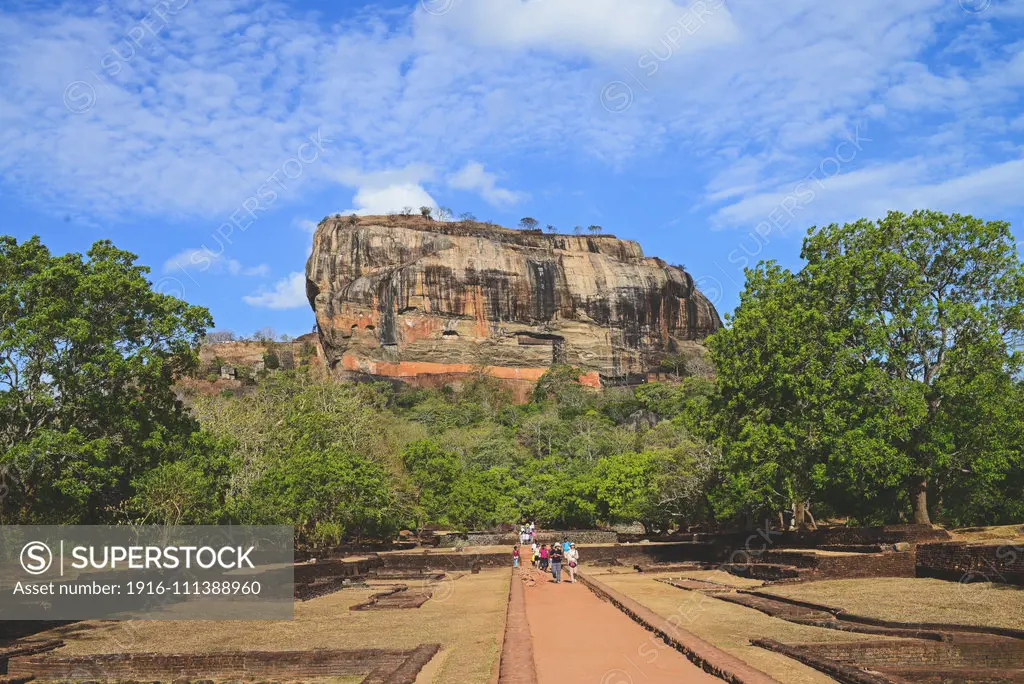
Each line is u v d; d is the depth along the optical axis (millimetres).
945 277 32125
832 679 11672
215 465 33312
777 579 27984
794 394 32562
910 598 20594
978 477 31266
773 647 14094
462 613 22062
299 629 19625
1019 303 30719
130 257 30031
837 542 31922
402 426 90500
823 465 30562
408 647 16000
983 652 13523
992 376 29234
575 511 66312
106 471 27172
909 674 12398
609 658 13695
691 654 13258
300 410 58406
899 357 30828
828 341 31281
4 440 26531
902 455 29578
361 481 46531
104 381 28391
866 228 33625
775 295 34781
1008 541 27516
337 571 34344
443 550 52406
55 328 26219
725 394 35688
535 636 16594
